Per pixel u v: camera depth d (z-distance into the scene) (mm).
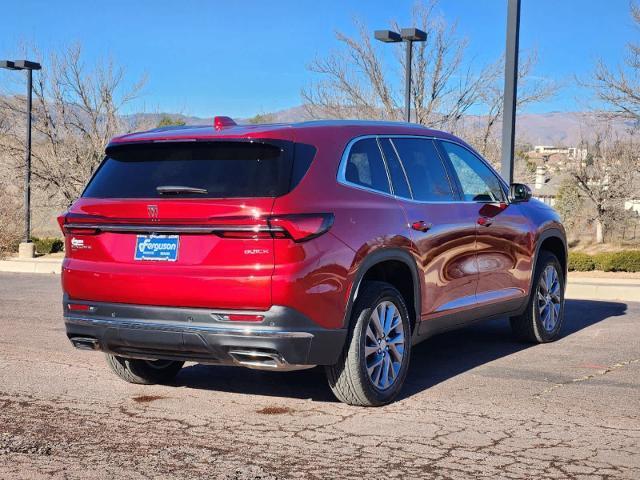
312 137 5559
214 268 5188
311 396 6047
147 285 5336
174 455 4637
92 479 4250
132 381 6406
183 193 5312
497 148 24078
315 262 5184
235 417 5461
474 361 7359
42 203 26234
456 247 6543
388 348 5797
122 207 5438
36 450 4727
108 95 25750
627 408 5672
